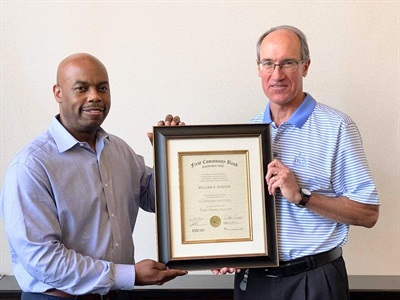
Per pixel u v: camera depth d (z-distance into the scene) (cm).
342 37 191
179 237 142
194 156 144
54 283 131
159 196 142
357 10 190
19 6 191
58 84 138
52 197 135
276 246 141
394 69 192
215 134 144
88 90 136
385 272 198
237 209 144
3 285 187
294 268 142
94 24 191
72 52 192
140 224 198
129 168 156
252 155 144
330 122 143
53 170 135
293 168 145
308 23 191
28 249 129
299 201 135
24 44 192
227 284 188
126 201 150
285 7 190
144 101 194
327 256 142
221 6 190
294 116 146
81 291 132
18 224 129
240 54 192
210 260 141
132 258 152
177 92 193
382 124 193
